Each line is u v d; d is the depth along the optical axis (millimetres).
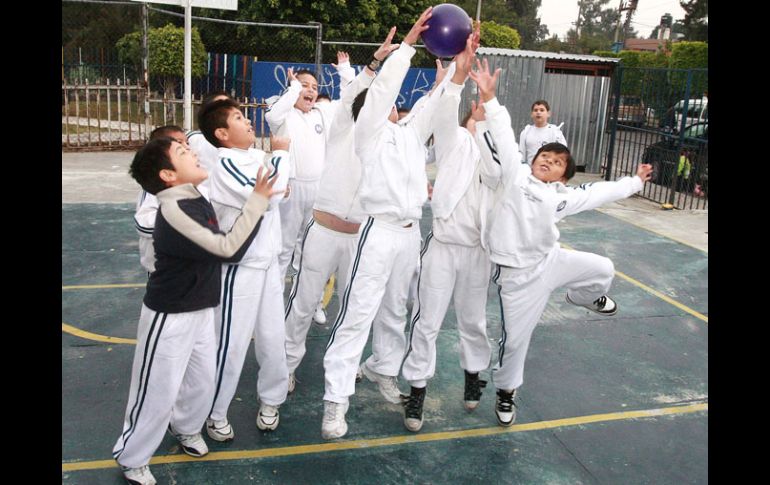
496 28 24875
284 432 3584
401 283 3363
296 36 17875
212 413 3371
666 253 7621
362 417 3791
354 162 3588
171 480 3113
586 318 5504
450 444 3547
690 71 9828
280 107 4555
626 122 12305
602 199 3369
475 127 3299
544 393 4184
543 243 3264
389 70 3082
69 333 4723
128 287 5723
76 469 3158
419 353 3518
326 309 5480
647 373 4531
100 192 9312
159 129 3277
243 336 3201
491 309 5629
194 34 17141
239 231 2744
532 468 3369
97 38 22719
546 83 12516
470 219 3371
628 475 3352
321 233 3666
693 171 10781
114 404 3783
